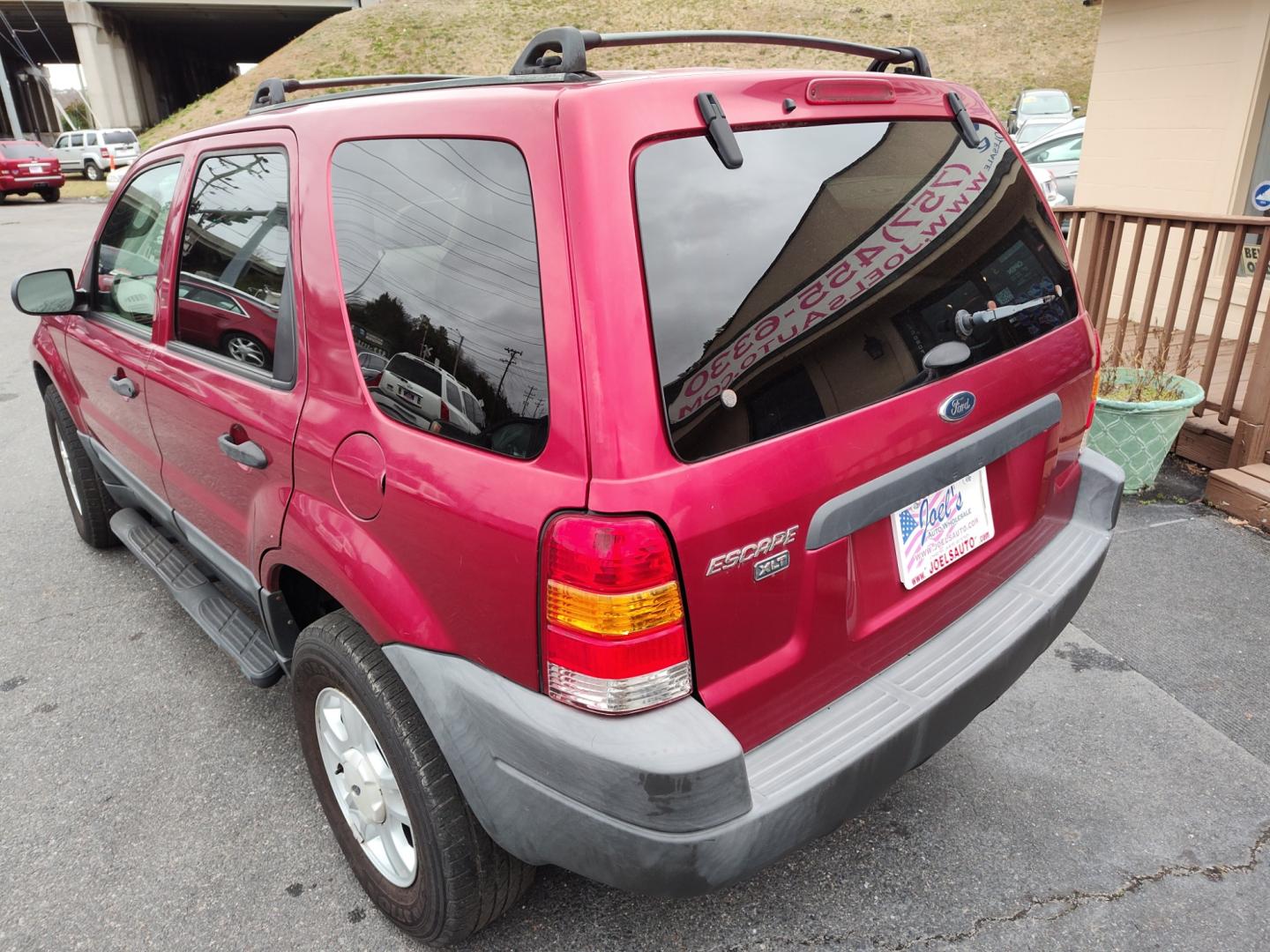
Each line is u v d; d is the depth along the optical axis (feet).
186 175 8.67
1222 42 21.20
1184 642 10.72
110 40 146.82
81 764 9.27
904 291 6.11
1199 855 7.71
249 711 10.07
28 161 79.97
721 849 5.07
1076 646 10.71
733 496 5.08
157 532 11.72
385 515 5.98
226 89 121.49
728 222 5.24
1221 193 21.75
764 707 5.65
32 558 13.98
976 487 6.85
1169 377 15.19
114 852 8.09
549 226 4.94
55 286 10.67
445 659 5.75
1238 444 14.34
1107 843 7.87
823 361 5.58
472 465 5.35
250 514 7.74
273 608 7.86
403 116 5.96
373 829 7.07
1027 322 7.07
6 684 10.70
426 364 5.70
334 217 6.44
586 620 4.91
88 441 12.40
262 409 7.18
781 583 5.45
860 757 5.61
